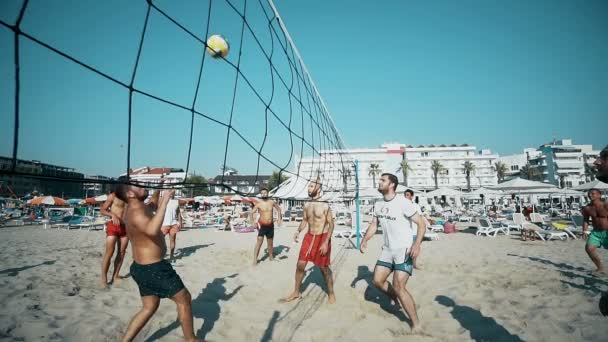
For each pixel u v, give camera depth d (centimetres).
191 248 769
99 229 1420
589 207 477
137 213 218
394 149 6525
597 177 155
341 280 438
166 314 295
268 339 255
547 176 6200
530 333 263
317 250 345
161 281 218
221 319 293
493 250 703
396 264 277
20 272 456
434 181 6356
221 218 1600
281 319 296
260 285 413
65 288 372
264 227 558
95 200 2006
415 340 253
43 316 280
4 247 779
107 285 393
